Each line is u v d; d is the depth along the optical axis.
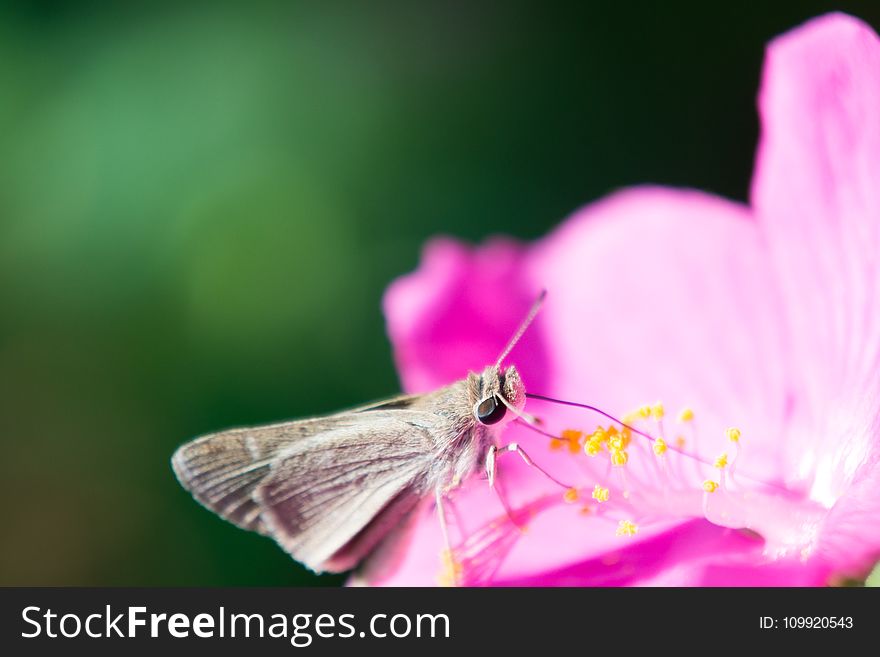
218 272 0.24
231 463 0.19
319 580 0.23
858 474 0.18
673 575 0.18
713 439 0.19
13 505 0.24
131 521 0.24
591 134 0.25
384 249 0.25
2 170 0.24
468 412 0.19
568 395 0.20
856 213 0.19
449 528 0.19
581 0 0.25
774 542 0.19
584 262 0.20
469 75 0.25
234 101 0.25
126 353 0.24
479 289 0.21
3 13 0.25
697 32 0.25
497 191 0.25
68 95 0.24
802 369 0.19
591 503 0.19
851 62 0.18
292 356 0.24
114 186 0.24
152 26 0.25
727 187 0.25
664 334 0.20
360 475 0.19
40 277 0.24
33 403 0.24
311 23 0.25
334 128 0.25
